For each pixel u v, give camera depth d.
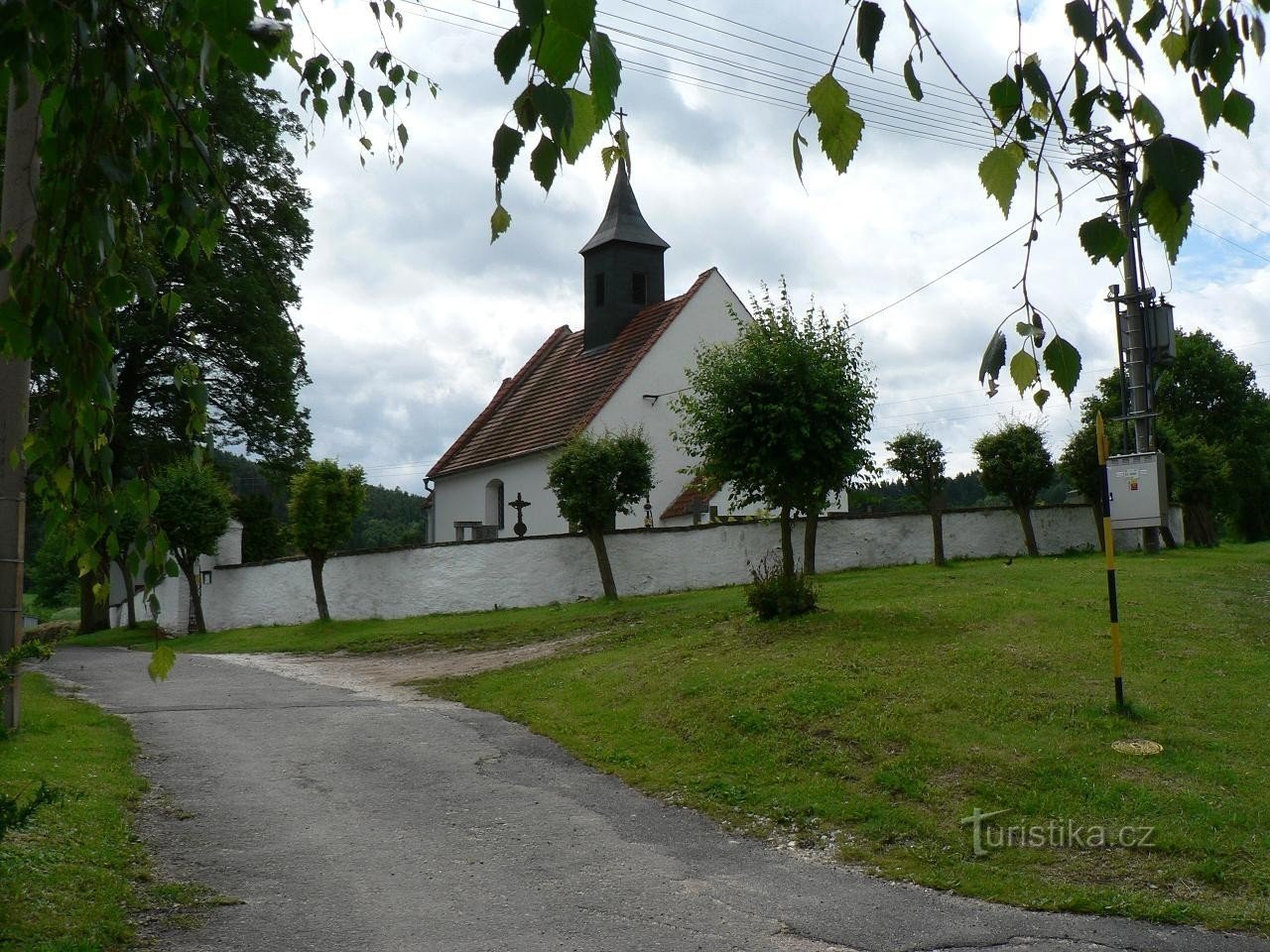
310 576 27.64
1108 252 2.67
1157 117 2.83
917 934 6.44
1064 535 26.22
